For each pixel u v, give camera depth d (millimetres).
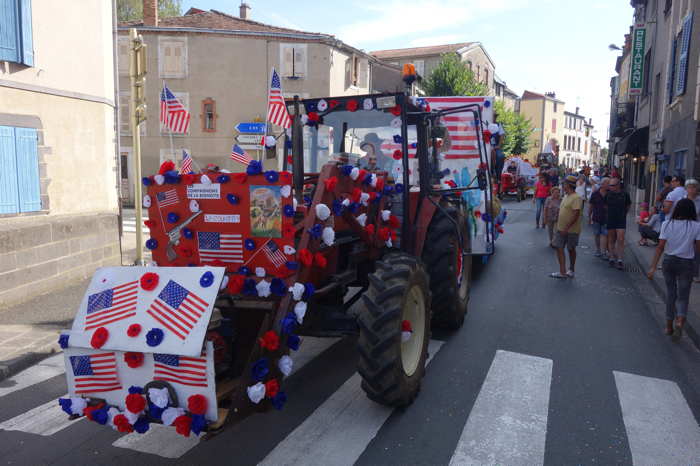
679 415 4203
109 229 9273
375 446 3707
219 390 3119
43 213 7930
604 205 10891
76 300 7395
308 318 4227
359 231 4617
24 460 3543
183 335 2869
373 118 5625
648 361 5363
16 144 7355
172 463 3500
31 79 7629
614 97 39625
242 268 3633
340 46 25844
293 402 4418
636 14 26250
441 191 6098
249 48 24750
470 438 3818
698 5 12172
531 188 29484
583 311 7121
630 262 10664
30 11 7402
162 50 24562
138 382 3000
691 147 11867
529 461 3531
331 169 4023
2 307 6945
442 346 5742
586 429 3967
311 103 5496
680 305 5977
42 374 5055
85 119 8852
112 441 3799
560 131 75750
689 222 5910
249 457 3572
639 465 3498
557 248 9086
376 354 3943
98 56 9125
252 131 5844
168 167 3828
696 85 11602
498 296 7906
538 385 4738
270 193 3492
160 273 3115
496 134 8500
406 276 4133
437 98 8594
